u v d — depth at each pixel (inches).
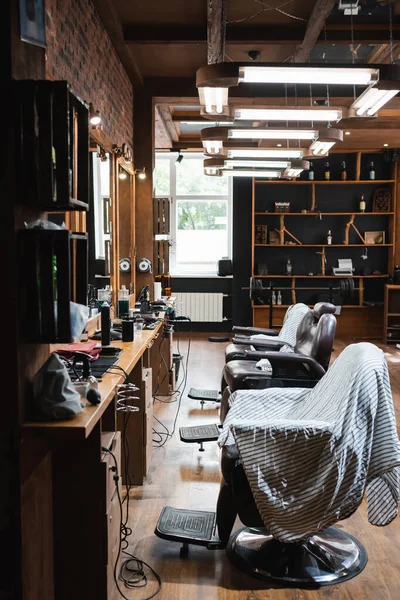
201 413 198.1
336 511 88.3
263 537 106.0
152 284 244.7
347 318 374.3
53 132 67.8
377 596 91.5
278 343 186.9
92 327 150.7
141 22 186.1
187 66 227.0
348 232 372.8
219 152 195.9
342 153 368.2
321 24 170.7
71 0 135.1
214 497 128.6
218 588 93.4
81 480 82.6
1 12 64.7
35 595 73.4
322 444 88.3
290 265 365.4
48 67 116.3
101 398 80.6
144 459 134.8
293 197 373.1
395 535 113.0
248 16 179.3
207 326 390.6
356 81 122.4
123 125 215.3
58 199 68.5
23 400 67.9
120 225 217.5
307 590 93.0
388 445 89.8
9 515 67.4
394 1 168.9
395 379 250.5
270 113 147.4
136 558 102.4
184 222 393.4
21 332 67.1
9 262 65.7
